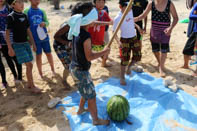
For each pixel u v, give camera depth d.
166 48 5.18
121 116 3.52
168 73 5.36
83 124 3.65
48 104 4.20
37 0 4.70
